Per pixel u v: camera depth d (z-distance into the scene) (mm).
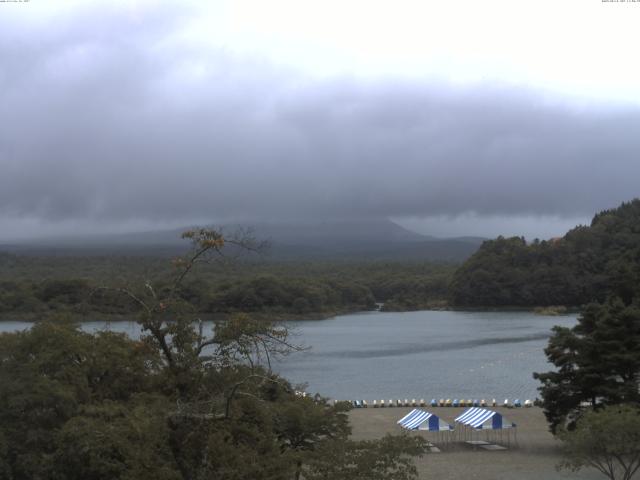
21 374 37000
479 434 65000
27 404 35281
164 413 24047
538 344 163625
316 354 146125
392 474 27594
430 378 113125
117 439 24719
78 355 40781
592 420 41562
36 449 34594
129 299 27312
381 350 152750
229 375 25344
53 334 40656
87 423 29094
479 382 108438
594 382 55344
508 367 125625
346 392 99312
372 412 80125
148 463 23078
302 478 36188
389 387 103938
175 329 24953
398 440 29016
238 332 25141
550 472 50656
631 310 56406
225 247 25312
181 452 23984
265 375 27266
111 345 41844
